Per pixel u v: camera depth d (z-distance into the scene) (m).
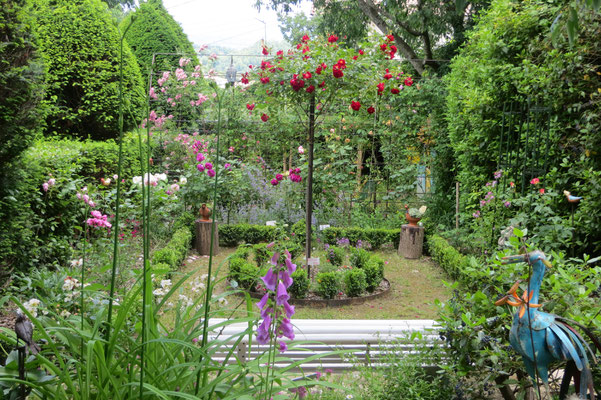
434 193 9.44
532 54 6.09
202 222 7.73
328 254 7.01
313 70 5.59
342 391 3.06
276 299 1.79
